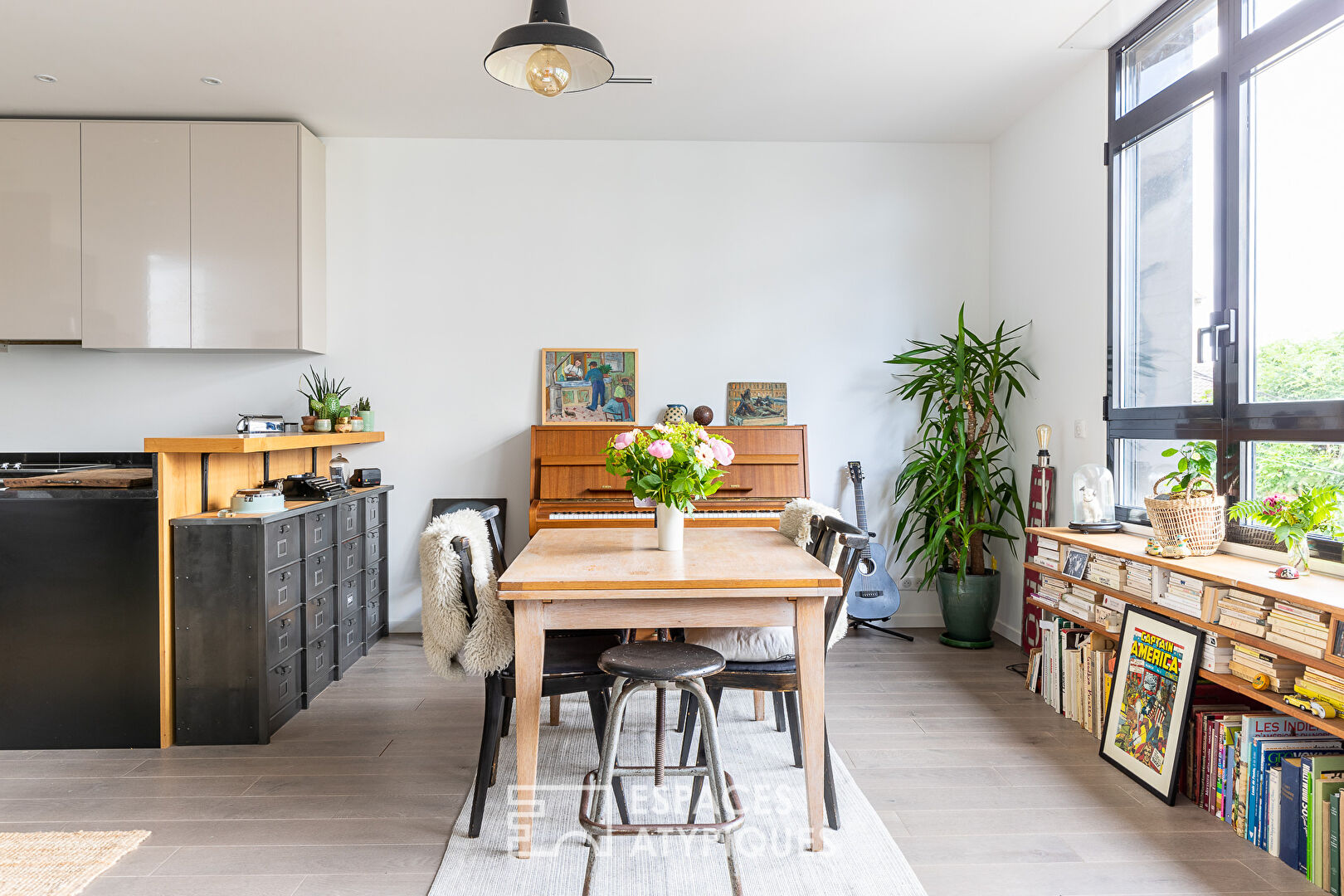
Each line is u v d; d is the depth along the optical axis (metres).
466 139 4.84
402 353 4.84
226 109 4.34
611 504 4.39
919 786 2.71
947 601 4.50
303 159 4.44
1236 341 2.92
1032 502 4.30
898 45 3.67
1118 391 3.68
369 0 3.22
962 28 3.52
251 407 4.77
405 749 3.05
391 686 3.83
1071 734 3.17
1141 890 2.09
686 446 2.69
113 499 3.05
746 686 2.43
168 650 3.11
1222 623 2.46
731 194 4.93
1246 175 2.91
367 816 2.52
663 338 4.91
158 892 2.09
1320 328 2.60
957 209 4.99
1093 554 3.18
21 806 2.58
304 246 4.45
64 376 4.70
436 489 4.86
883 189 4.96
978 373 4.59
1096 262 3.82
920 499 4.61
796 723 2.81
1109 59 3.70
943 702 3.55
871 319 4.97
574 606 2.26
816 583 2.21
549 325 4.88
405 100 4.24
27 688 3.07
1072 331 4.04
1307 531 2.42
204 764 2.92
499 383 4.87
